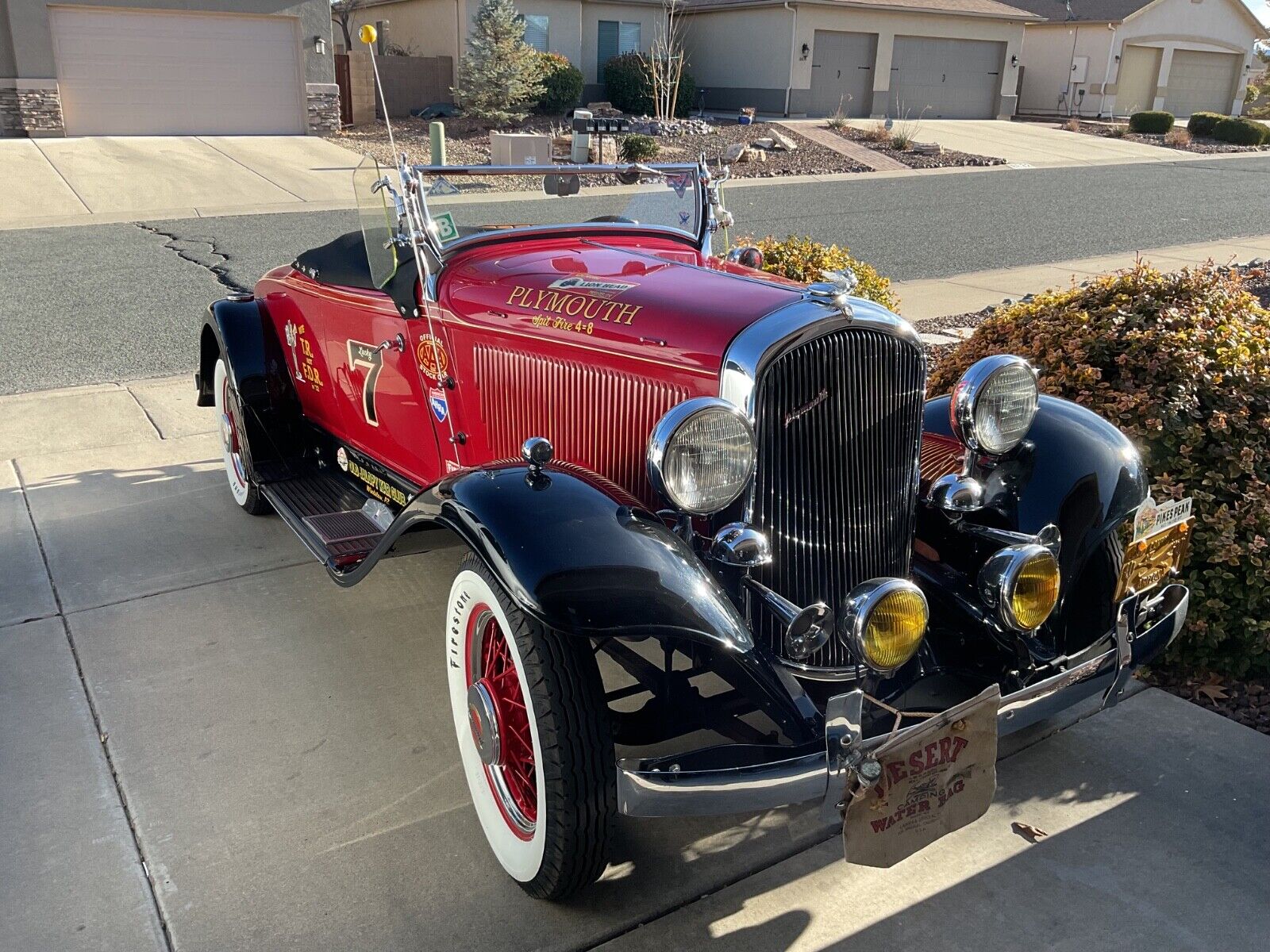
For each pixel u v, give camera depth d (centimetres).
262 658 357
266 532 463
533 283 313
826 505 261
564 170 369
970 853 267
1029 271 1041
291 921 241
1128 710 331
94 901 246
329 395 432
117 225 1293
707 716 267
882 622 227
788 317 248
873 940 238
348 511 396
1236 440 364
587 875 235
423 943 236
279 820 276
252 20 1980
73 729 314
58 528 462
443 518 248
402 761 303
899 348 265
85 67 1864
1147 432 365
